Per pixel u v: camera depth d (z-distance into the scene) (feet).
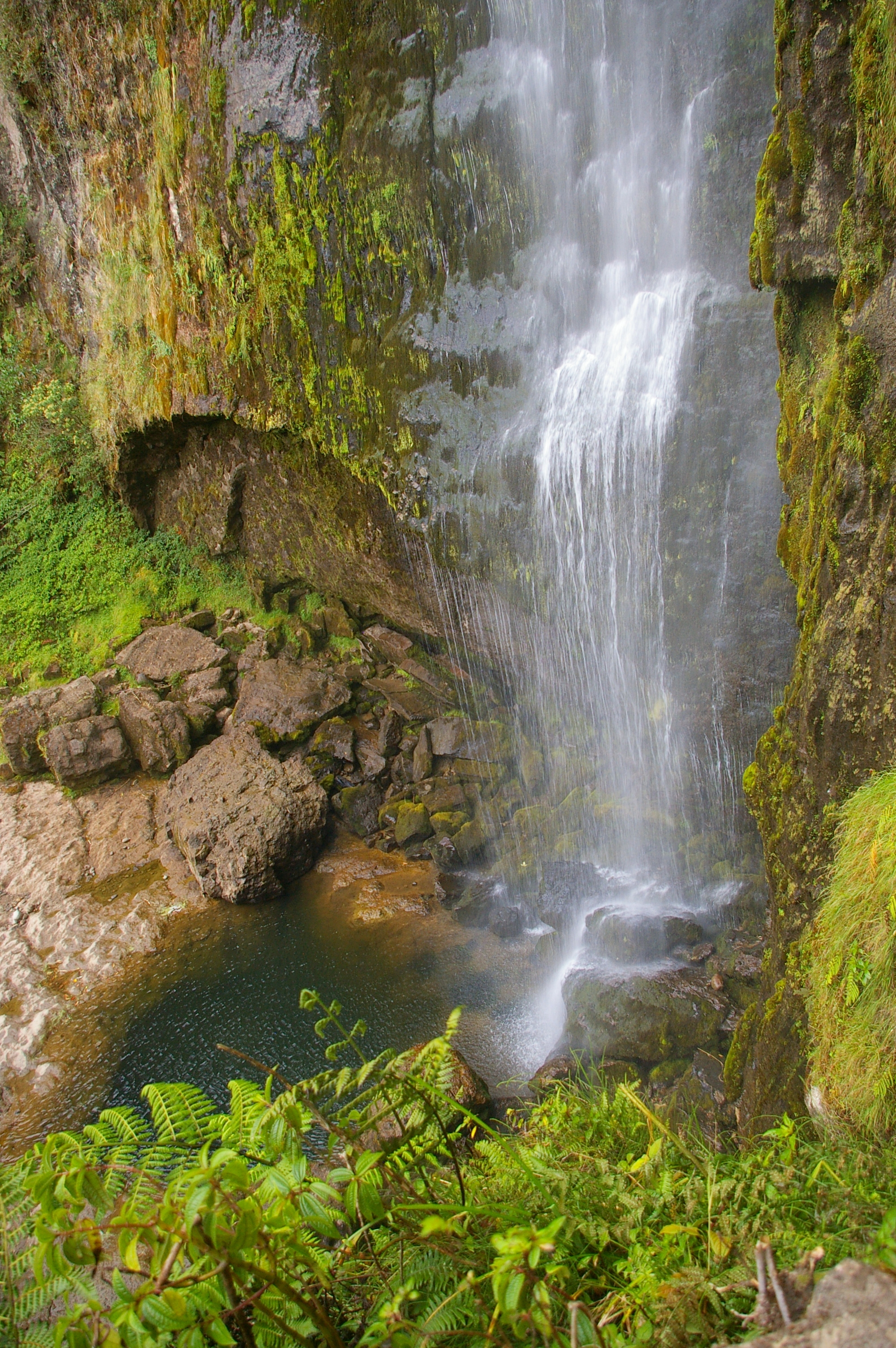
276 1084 20.16
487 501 23.59
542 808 27.25
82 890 28.78
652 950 20.39
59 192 37.29
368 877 28.89
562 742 27.17
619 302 20.57
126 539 40.40
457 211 22.93
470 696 32.22
